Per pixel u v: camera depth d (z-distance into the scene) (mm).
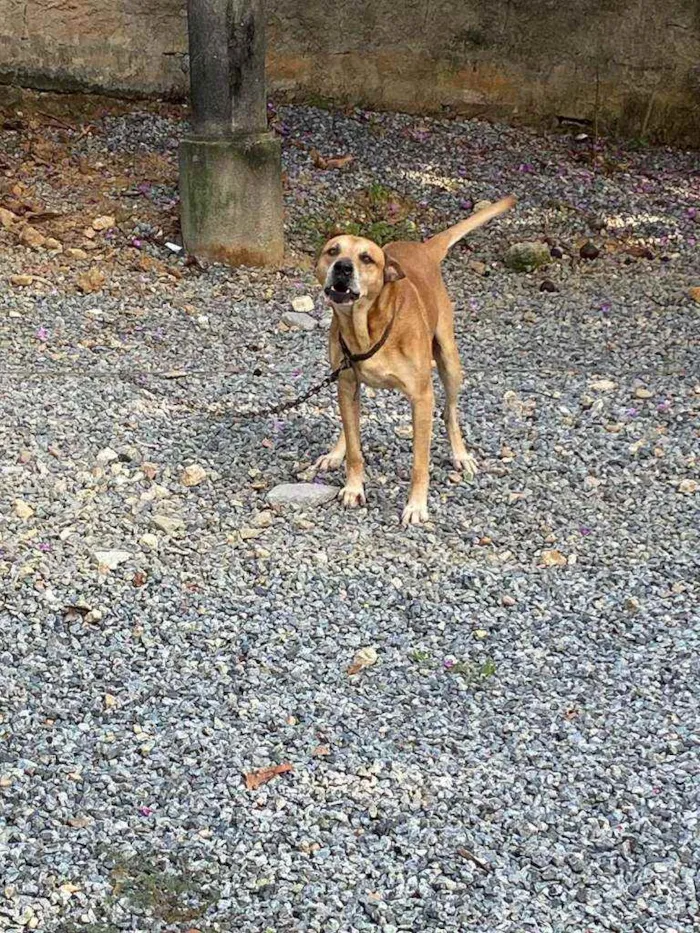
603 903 3744
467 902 3736
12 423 5066
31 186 6770
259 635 4332
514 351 5895
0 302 5906
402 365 4668
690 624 4418
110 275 6242
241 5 6211
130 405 5246
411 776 3982
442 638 4355
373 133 7762
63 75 7480
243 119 6328
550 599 4496
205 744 4035
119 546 4594
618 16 8125
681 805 3938
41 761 3982
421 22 8039
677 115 8320
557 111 8336
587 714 4148
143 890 3742
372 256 4559
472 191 7316
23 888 3730
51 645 4270
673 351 5922
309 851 3824
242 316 6035
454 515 4824
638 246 6953
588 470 5055
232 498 4836
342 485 4941
